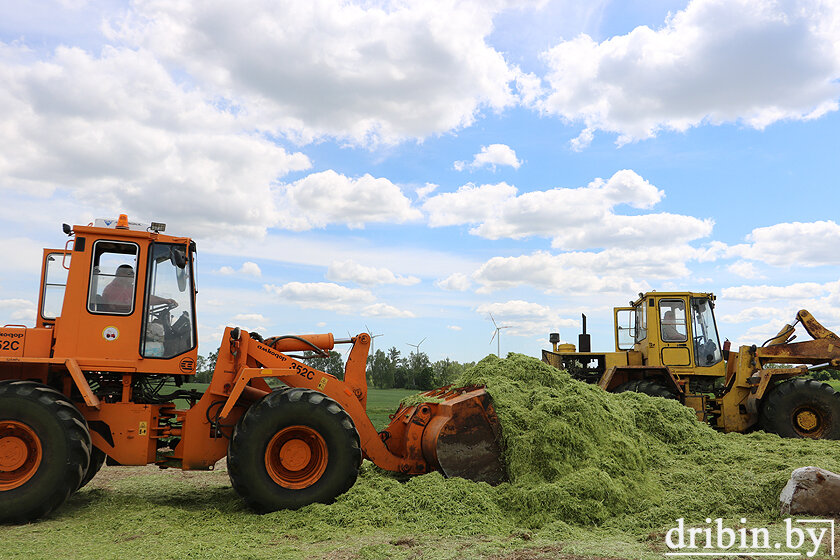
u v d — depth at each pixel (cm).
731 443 660
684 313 1041
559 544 405
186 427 552
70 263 551
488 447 549
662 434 643
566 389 611
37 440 488
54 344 540
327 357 632
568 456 524
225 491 616
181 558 385
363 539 424
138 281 563
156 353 562
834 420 920
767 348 999
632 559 370
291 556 384
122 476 712
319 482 516
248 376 537
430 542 415
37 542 426
